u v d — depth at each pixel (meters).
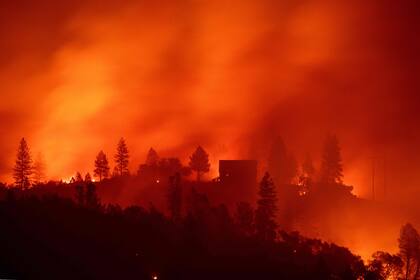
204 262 101.88
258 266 101.69
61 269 93.12
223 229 118.75
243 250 109.00
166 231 112.62
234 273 98.31
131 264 98.38
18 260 93.62
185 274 97.12
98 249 101.94
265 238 120.44
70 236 105.69
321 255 104.75
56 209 119.25
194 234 107.62
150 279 94.25
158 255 102.50
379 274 103.38
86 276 91.88
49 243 101.69
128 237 108.19
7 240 100.31
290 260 106.62
